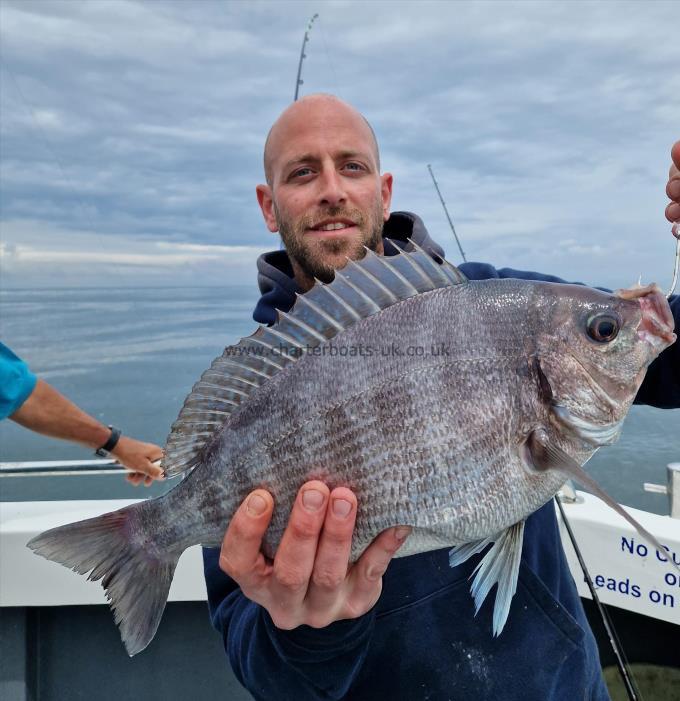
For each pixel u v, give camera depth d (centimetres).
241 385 180
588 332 175
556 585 210
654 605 271
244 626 193
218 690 330
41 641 326
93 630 328
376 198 253
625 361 177
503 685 188
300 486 166
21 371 320
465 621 193
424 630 192
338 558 153
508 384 168
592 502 305
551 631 195
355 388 166
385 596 195
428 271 181
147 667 330
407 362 166
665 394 229
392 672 192
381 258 179
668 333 180
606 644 311
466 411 165
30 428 336
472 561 201
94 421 342
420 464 162
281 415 169
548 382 171
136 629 176
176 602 332
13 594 302
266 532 168
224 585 224
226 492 173
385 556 161
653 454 656
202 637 332
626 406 179
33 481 809
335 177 242
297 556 151
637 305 179
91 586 305
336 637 165
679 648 299
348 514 150
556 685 191
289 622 161
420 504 162
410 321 170
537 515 221
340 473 164
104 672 327
